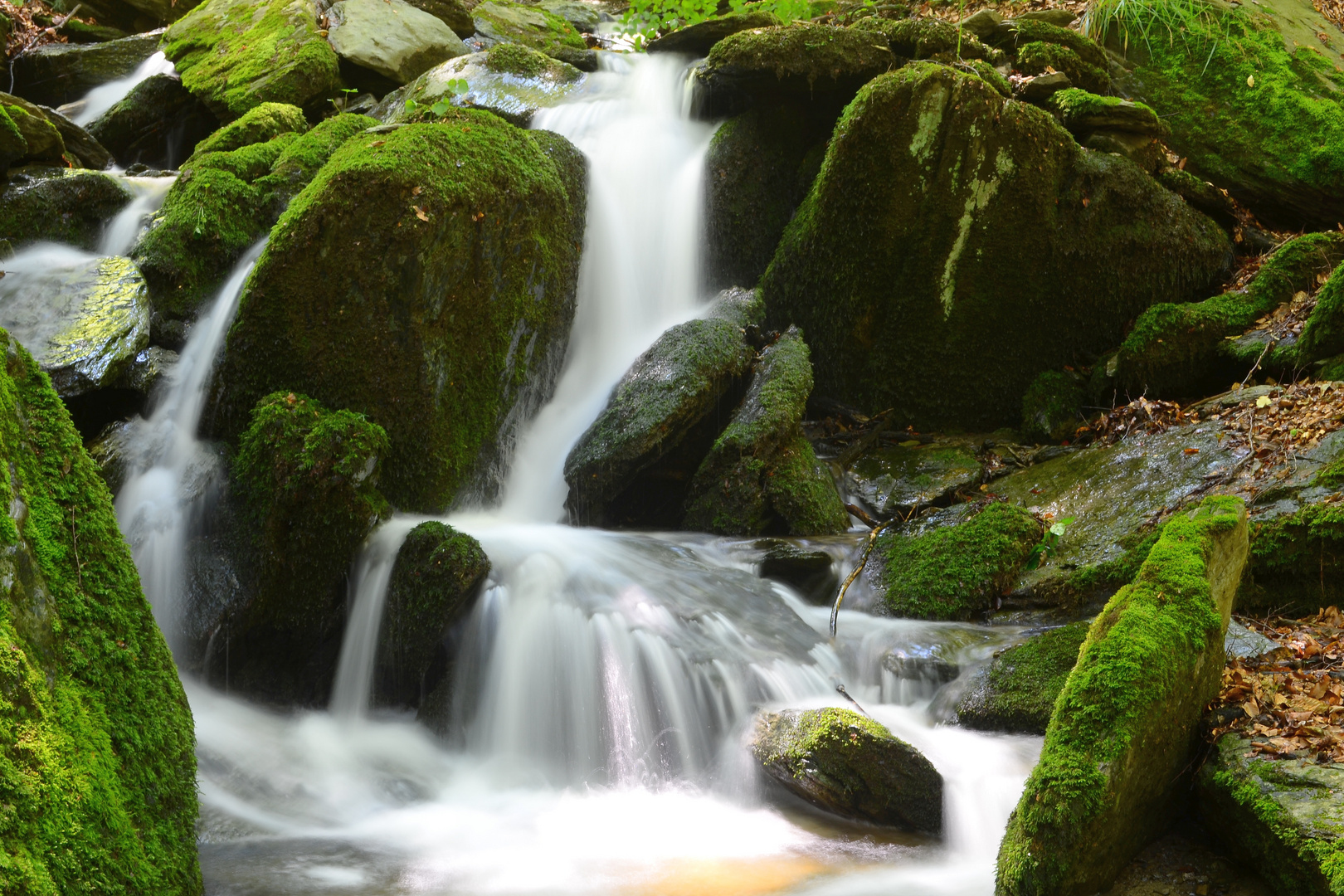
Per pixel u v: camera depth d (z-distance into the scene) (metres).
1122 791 3.49
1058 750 3.57
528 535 6.20
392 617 5.53
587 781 5.04
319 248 6.13
